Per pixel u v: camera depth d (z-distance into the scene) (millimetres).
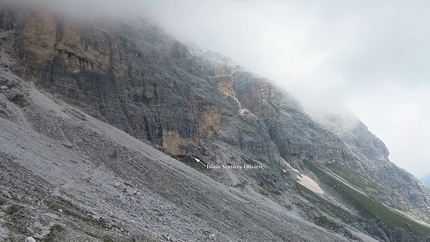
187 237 46844
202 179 109500
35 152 57094
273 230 82250
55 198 38469
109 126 118312
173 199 70125
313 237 96562
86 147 77875
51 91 122000
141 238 36969
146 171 79750
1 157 44688
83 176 54531
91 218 36812
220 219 71312
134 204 52156
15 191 35844
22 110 84438
